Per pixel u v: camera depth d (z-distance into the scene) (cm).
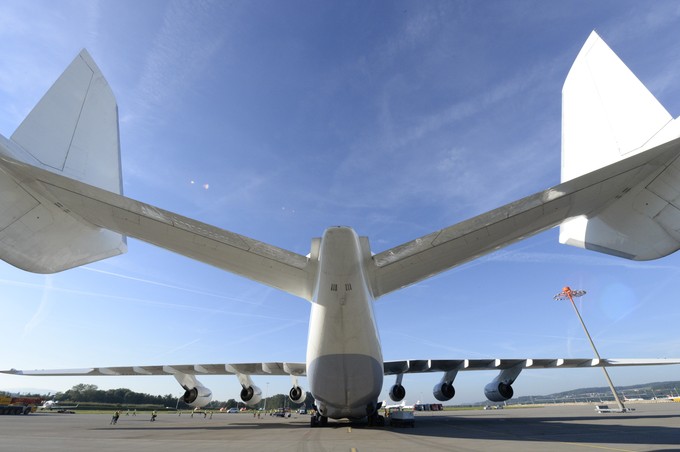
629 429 1147
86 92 1150
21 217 841
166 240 1004
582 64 1130
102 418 3200
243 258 1047
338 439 1006
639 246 925
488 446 782
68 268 1028
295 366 1797
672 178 793
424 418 2270
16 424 1973
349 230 973
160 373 1806
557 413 2719
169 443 934
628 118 944
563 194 874
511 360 1599
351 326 1090
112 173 1247
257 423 2192
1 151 740
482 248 1033
